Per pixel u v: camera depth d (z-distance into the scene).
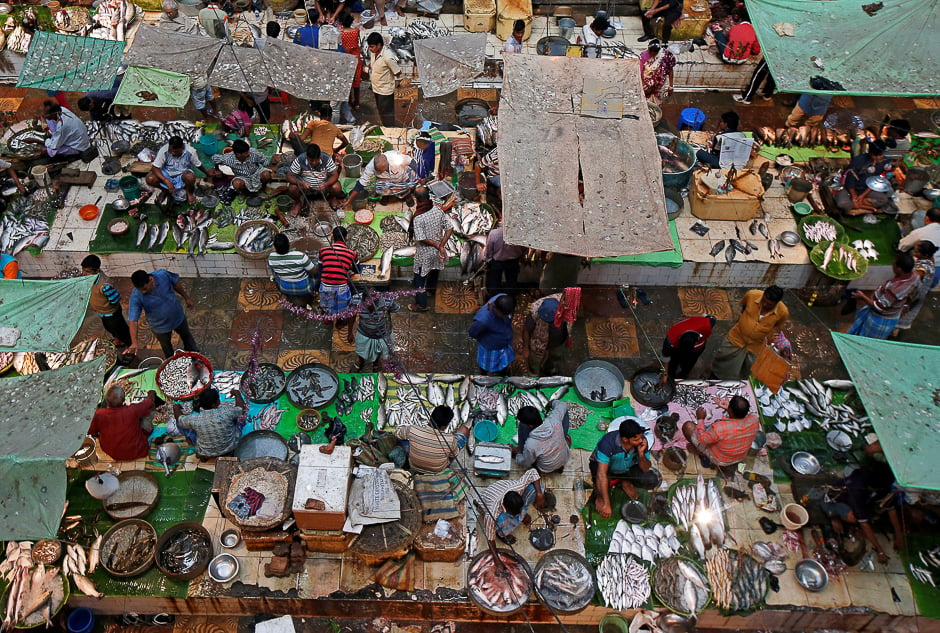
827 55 10.31
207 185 10.15
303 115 11.25
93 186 10.16
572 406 8.14
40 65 10.21
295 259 8.85
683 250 9.79
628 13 13.81
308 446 6.79
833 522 7.24
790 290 10.00
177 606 6.83
